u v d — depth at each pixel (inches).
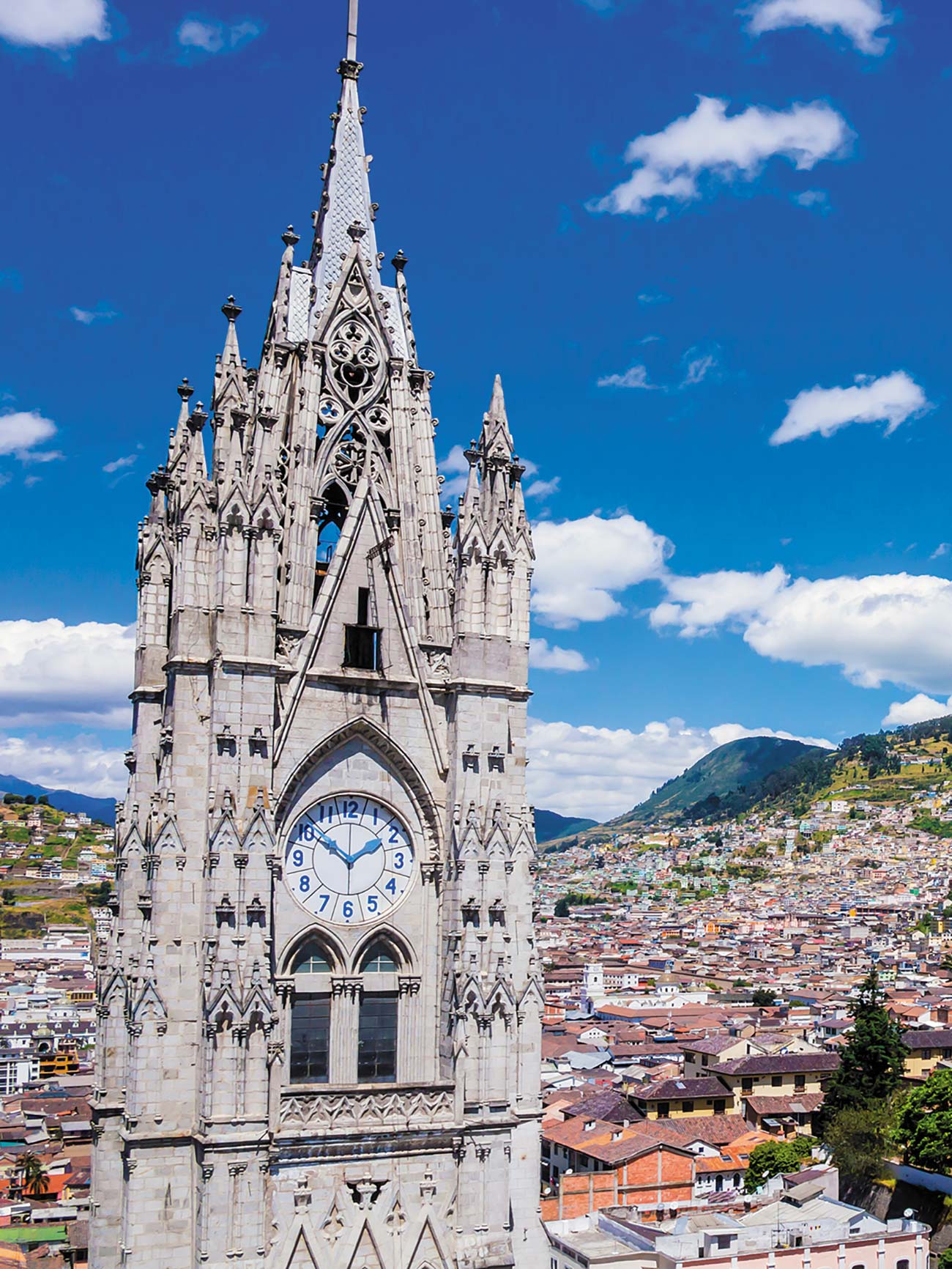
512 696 2273.6
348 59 2541.8
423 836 2190.0
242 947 1964.8
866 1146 5964.6
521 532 2326.5
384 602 2206.0
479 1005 2106.3
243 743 2017.7
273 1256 1943.9
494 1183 2091.5
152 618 2333.9
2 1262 5831.7
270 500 2092.8
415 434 2351.1
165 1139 1957.4
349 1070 2084.2
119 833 2352.4
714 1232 4451.3
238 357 2192.4
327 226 2438.5
